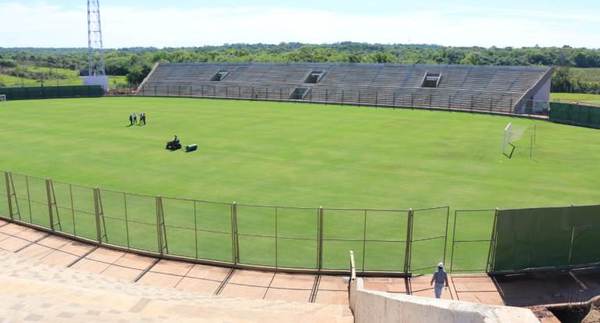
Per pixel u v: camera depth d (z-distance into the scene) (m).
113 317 9.56
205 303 14.82
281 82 92.19
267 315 13.16
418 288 18.48
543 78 72.69
